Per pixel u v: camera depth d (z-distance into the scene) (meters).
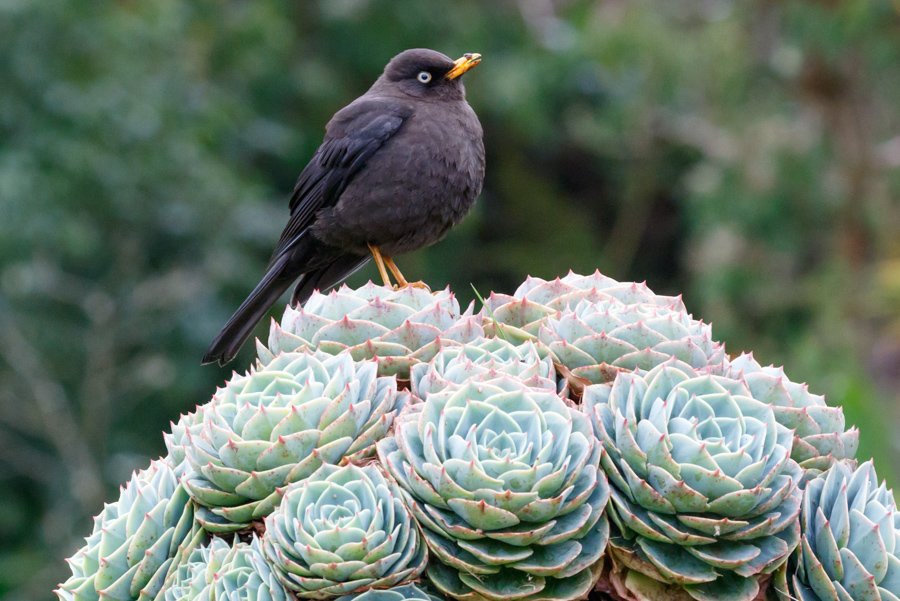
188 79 16.39
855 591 2.82
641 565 2.86
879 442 6.29
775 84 14.32
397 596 2.75
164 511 3.12
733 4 14.78
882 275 12.85
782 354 13.26
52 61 14.29
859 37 13.16
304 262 6.71
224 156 17.66
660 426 2.84
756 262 14.06
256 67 18.30
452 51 20.36
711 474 2.71
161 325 14.80
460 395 2.85
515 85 19.62
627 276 21.73
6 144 13.98
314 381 3.05
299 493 2.82
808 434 3.18
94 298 14.34
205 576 2.93
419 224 6.45
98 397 14.25
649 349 3.17
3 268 13.54
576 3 20.81
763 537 2.85
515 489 2.69
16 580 13.40
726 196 14.25
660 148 19.66
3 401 14.27
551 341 3.30
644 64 17.69
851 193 13.77
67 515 13.81
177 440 3.43
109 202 14.46
